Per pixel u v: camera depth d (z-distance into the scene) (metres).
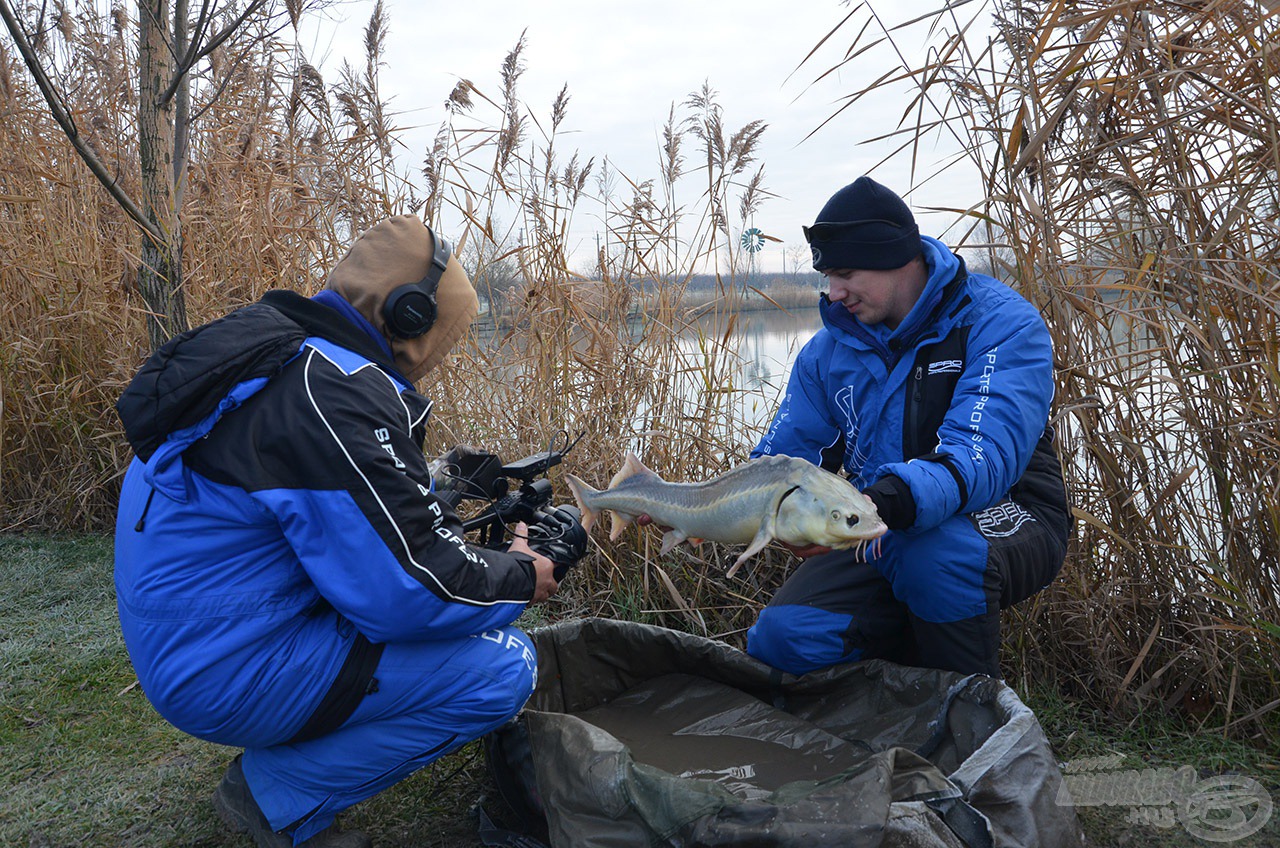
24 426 5.42
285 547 2.16
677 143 4.69
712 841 1.96
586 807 2.17
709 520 2.54
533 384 4.68
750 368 4.77
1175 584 3.08
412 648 2.28
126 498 2.21
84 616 4.23
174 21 3.91
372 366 2.20
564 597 4.32
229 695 2.14
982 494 2.57
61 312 5.35
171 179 3.96
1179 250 3.03
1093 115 3.14
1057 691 3.23
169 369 2.05
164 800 2.78
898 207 2.76
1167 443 3.21
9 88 5.20
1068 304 3.20
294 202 5.10
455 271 2.41
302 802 2.35
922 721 2.63
